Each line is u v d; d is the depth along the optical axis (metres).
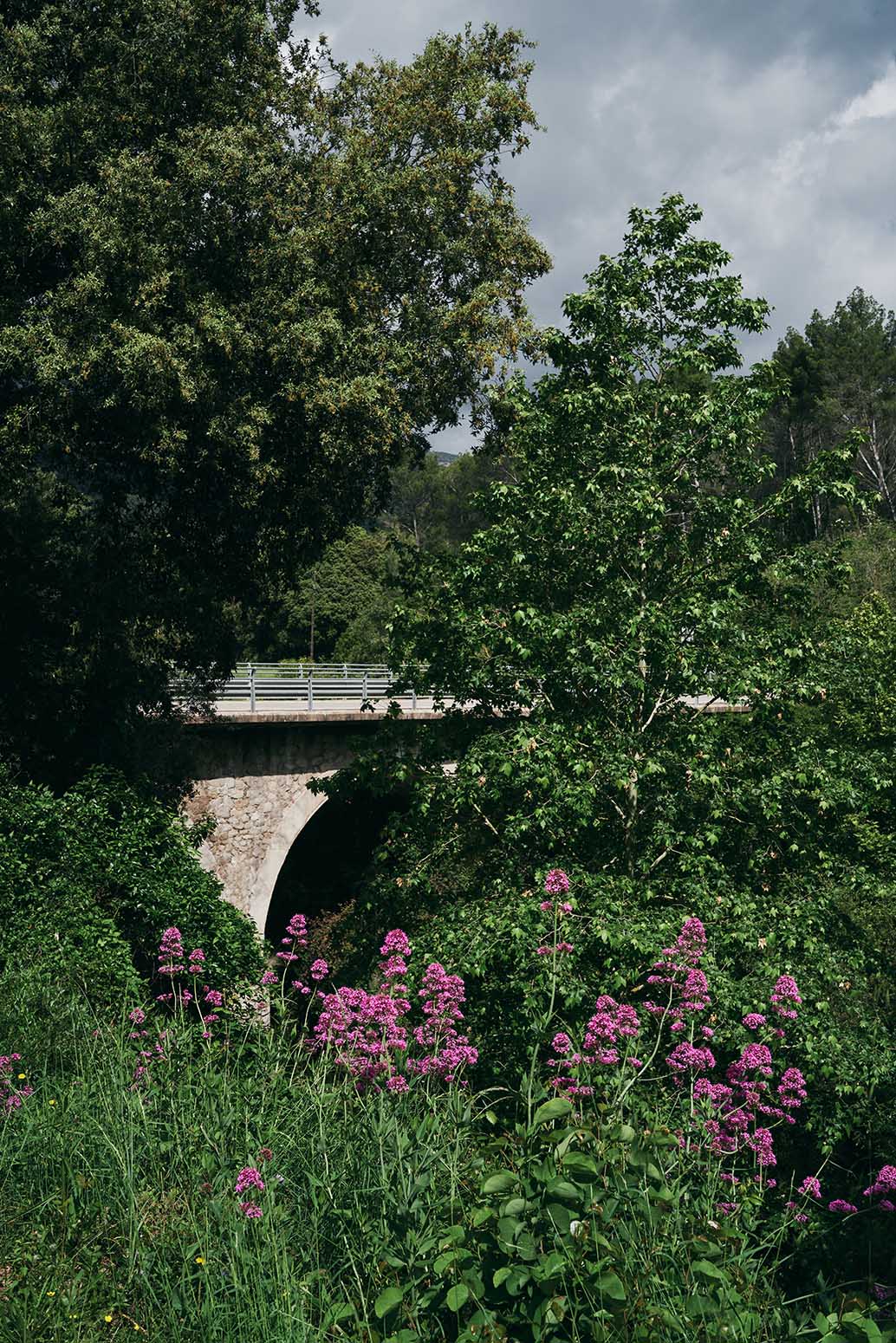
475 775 12.27
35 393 14.55
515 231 17.05
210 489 16.34
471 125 16.73
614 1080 5.51
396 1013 6.23
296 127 16.22
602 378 14.12
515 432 14.84
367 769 13.95
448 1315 4.02
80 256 13.95
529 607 12.45
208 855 24.77
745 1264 4.48
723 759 12.86
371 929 13.14
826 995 10.81
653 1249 4.09
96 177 14.07
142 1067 6.59
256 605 18.48
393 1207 4.62
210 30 14.66
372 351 15.44
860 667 13.27
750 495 14.05
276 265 14.80
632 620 11.98
